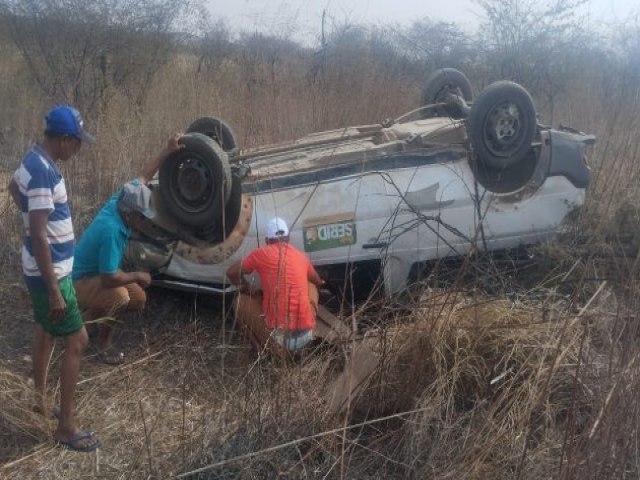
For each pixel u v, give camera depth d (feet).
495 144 16.20
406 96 32.99
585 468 9.64
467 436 11.06
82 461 11.71
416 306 13.56
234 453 11.05
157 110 28.91
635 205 18.07
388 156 16.22
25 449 12.00
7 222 19.34
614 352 11.53
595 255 16.80
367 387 12.23
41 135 25.46
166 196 15.78
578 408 11.16
